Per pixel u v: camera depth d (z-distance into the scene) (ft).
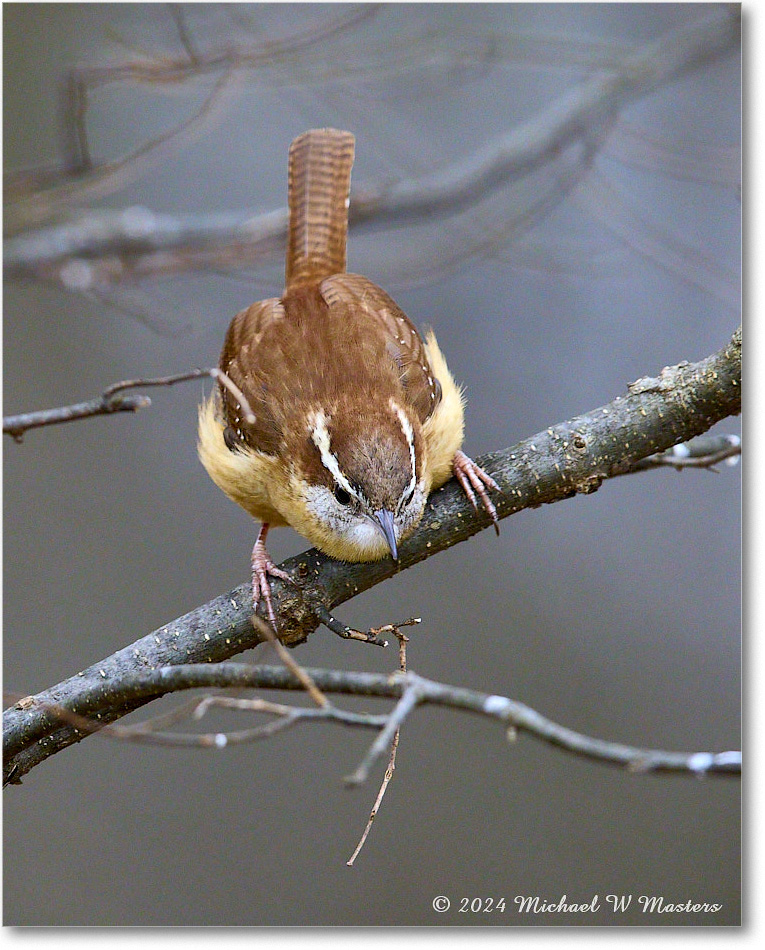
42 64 39.63
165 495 39.73
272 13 36.40
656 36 40.86
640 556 39.47
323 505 22.63
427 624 37.65
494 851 33.63
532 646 37.47
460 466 22.99
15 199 30.04
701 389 21.48
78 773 35.35
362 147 40.04
